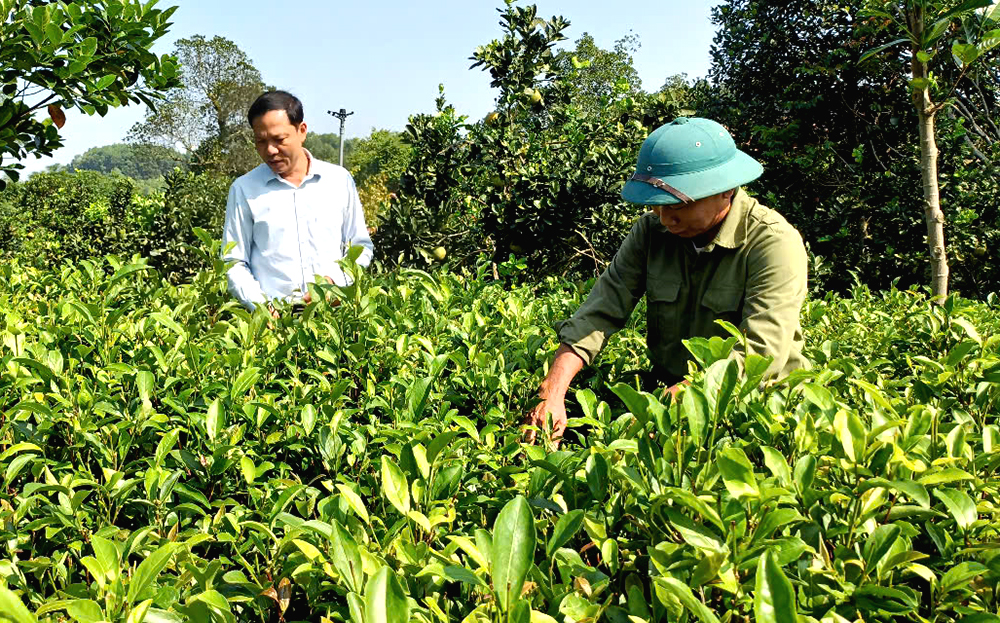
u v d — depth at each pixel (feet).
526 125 29.35
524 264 23.20
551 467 4.88
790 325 7.87
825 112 39.99
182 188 47.55
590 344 8.74
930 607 4.15
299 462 6.81
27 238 64.23
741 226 8.29
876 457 4.52
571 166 25.77
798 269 8.12
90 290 12.56
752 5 41.57
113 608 3.94
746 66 42.83
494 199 26.73
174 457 6.15
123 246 48.39
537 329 10.14
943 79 30.27
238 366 8.04
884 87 38.14
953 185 32.89
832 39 39.63
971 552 4.27
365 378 8.30
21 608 3.23
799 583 4.04
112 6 14.84
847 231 35.12
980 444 5.79
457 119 28.07
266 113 12.84
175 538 5.25
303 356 9.11
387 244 26.32
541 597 4.21
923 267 33.76
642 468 4.71
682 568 4.01
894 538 4.11
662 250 9.05
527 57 28.04
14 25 13.67
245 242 13.44
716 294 8.63
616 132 27.14
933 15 15.11
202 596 4.01
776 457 4.38
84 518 5.39
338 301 10.00
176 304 11.55
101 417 6.89
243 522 5.04
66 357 8.71
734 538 3.88
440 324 9.92
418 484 4.88
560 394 8.09
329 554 4.58
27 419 6.90
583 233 25.93
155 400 7.59
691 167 7.88
